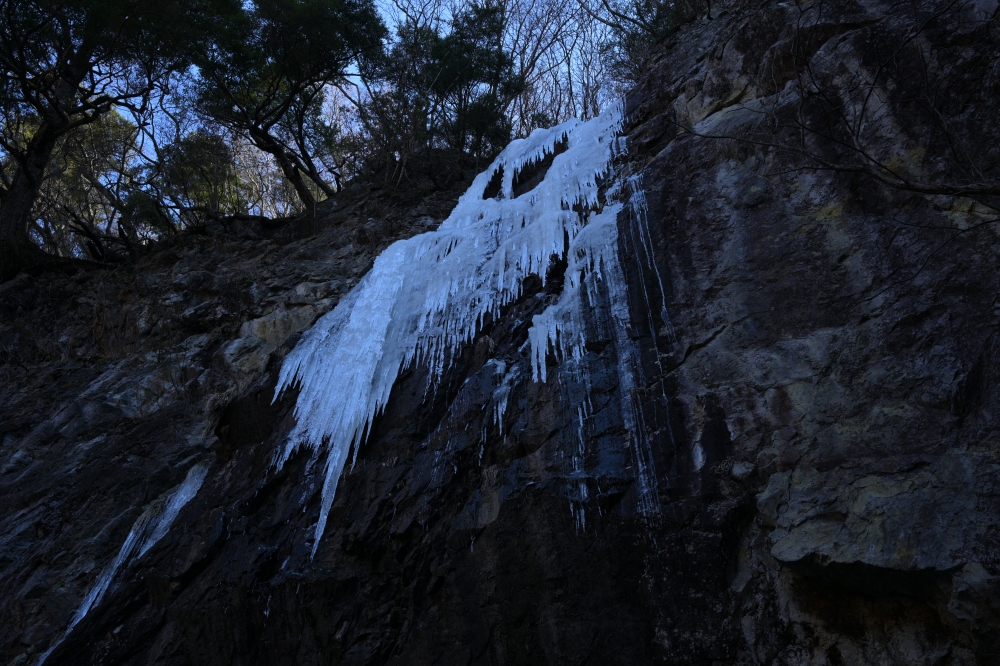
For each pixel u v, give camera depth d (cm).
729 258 807
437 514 813
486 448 835
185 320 1423
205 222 1788
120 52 1802
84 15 1688
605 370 822
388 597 799
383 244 1455
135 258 1806
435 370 963
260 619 847
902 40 771
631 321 841
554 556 730
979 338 625
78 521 1095
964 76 720
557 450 788
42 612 1001
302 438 1020
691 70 1100
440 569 777
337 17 1808
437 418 912
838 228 745
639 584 694
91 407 1282
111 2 1661
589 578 712
